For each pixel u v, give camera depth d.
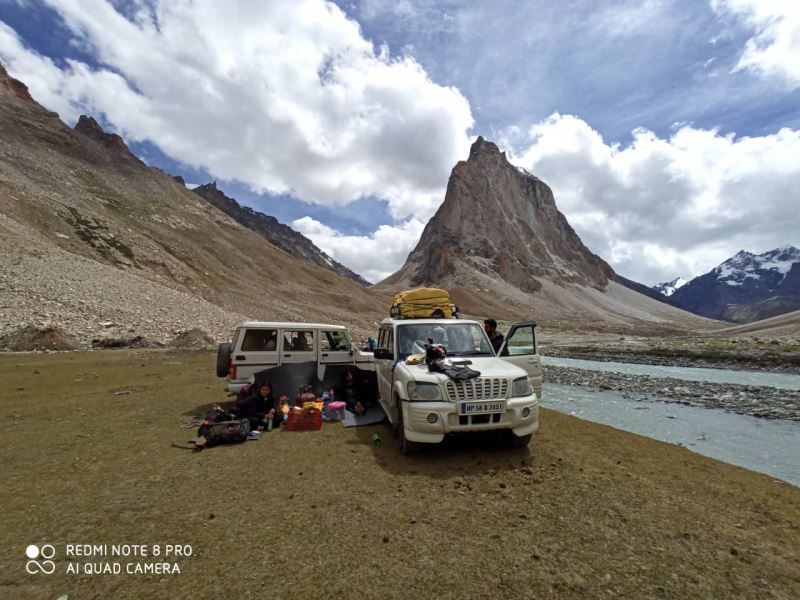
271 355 9.07
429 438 5.68
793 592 2.94
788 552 3.51
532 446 6.57
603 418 11.98
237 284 85.44
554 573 3.13
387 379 7.75
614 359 36.06
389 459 5.87
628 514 4.17
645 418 11.98
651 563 3.29
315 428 7.49
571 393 16.72
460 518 4.07
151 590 2.97
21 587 2.99
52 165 96.50
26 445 6.39
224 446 6.46
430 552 3.44
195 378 13.86
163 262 70.81
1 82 120.88
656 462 6.11
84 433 7.09
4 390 10.98
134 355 20.48
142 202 106.31
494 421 5.78
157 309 33.69
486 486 4.90
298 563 3.28
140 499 4.50
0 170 74.25
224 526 3.90
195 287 68.88
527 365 8.17
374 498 4.55
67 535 3.72
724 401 14.68
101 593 2.94
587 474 5.32
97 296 31.64
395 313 10.37
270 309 71.81
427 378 5.89
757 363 28.89
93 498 4.52
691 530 3.86
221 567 3.23
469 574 3.12
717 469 5.94
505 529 3.84
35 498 4.50
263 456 5.98
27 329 21.02
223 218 133.12
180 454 6.05
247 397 7.82
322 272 133.12
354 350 9.84
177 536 3.71
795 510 4.45
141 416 8.35
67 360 17.72
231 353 8.93
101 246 65.44
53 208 69.88
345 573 3.13
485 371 6.05
